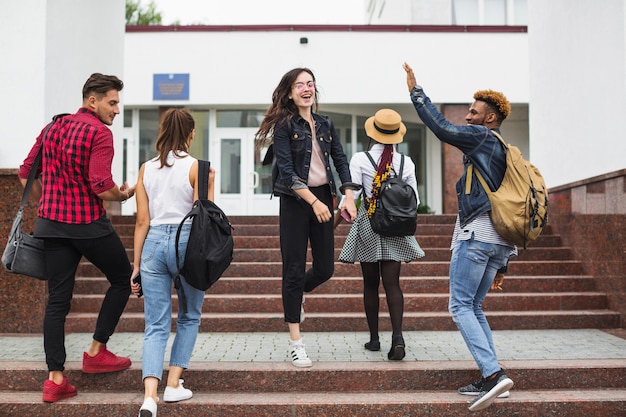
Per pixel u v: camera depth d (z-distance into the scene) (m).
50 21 5.45
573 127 6.72
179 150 3.65
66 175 3.59
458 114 12.48
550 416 3.64
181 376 3.87
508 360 4.14
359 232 4.29
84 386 3.88
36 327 5.20
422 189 13.24
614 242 5.64
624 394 3.77
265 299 5.59
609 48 5.83
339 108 12.73
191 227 3.43
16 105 5.34
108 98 3.72
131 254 6.62
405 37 12.33
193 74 12.26
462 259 3.67
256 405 3.62
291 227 3.94
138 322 5.25
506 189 3.57
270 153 4.18
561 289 6.08
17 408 3.62
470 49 12.38
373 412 3.62
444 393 3.83
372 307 4.46
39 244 3.66
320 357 4.25
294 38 12.28
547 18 7.45
